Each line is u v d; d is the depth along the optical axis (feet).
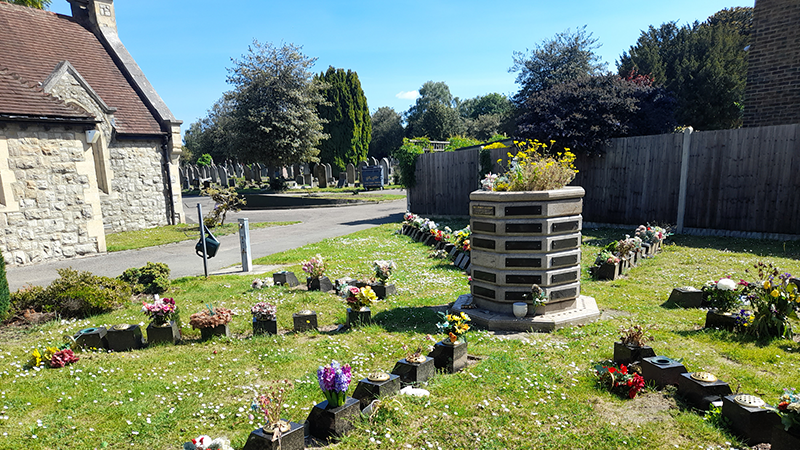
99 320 24.39
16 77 45.32
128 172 63.62
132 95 68.44
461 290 28.12
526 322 20.70
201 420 13.33
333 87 162.20
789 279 20.97
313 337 21.06
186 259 42.91
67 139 44.86
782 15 42.50
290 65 126.41
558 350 18.08
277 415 11.71
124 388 15.55
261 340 20.49
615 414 13.21
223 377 16.49
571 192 21.39
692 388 13.80
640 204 45.85
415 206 69.10
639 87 53.42
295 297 27.40
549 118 48.19
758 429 11.67
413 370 15.15
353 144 169.07
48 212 43.91
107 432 12.64
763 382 14.64
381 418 12.85
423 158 66.69
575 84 50.83
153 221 67.21
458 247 36.04
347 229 57.52
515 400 13.99
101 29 71.41
